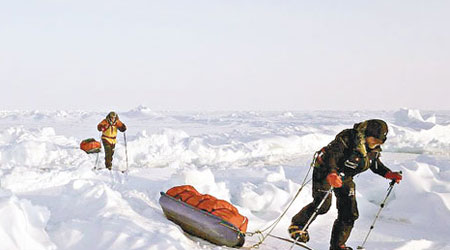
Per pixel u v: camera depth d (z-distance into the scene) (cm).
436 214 542
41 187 632
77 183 560
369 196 636
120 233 392
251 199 595
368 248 443
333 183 372
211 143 1465
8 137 1493
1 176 630
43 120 3919
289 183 638
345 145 390
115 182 687
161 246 378
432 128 1898
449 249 444
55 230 411
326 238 479
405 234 504
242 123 3359
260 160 1316
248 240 468
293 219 445
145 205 535
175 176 614
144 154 1216
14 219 346
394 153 1579
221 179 739
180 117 4075
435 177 636
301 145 1623
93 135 2114
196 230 443
